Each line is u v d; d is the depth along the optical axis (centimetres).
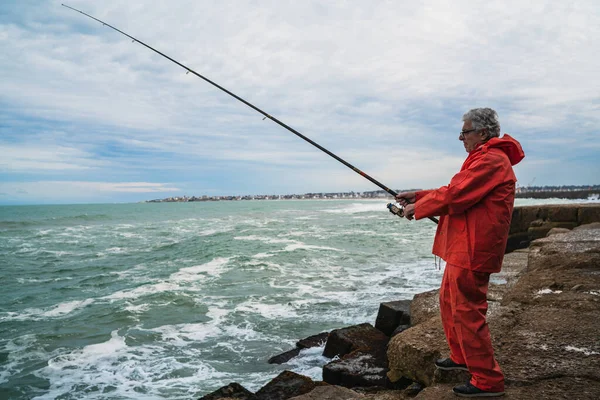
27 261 1536
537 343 280
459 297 206
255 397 423
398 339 307
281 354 636
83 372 603
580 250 619
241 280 1141
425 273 1170
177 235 2384
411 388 292
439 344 286
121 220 3847
